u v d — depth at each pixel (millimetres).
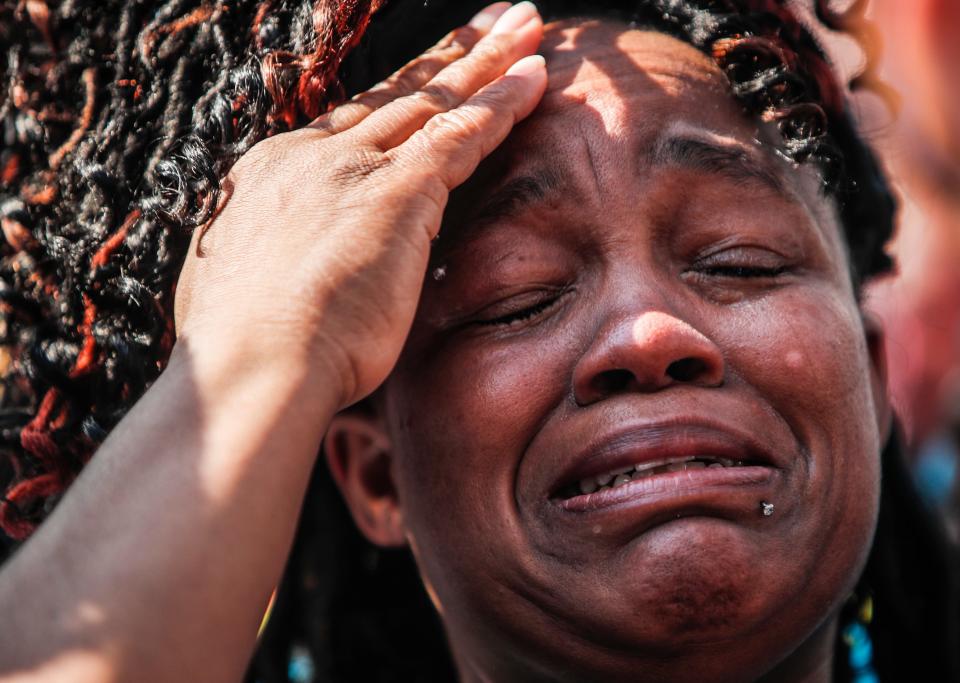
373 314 1959
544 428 2084
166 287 2291
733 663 2014
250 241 2037
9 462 2662
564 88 2238
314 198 2059
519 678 2232
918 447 4289
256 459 1810
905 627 3086
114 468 1807
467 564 2146
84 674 1635
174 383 1885
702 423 1998
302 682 3303
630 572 1956
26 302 2418
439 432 2168
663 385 2014
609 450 2004
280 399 1856
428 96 2195
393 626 3248
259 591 1769
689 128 2176
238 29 2342
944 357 4383
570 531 2021
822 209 2307
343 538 3219
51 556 1733
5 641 1666
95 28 2516
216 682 1699
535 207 2154
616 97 2207
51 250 2375
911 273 4492
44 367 2352
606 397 2035
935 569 3092
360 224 2010
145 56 2361
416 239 2029
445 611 2295
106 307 2305
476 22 2398
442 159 2094
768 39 2311
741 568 1940
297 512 1837
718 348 2055
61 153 2436
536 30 2311
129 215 2316
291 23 2289
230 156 2193
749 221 2156
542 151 2172
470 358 2150
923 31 4422
